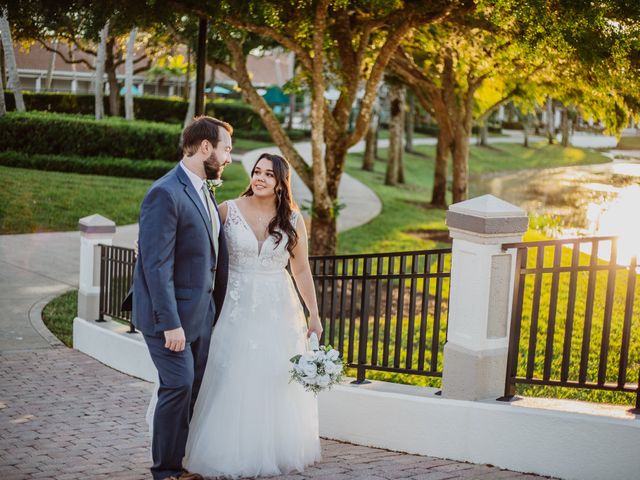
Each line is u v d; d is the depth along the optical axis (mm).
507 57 12781
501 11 9117
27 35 12641
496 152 48156
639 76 10867
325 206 12695
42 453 5184
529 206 21359
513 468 4656
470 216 4898
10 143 23375
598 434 4352
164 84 49094
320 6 10766
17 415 6250
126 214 18562
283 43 11445
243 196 4840
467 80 19719
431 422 5031
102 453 5207
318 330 4941
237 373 4559
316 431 4859
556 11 9039
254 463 4484
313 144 12156
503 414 4688
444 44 15016
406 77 18828
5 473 4652
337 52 13016
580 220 17797
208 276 4348
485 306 4926
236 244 4656
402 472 4523
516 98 19672
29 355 8719
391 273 5887
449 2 10969
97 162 23125
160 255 4109
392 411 5242
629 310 4566
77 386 7434
